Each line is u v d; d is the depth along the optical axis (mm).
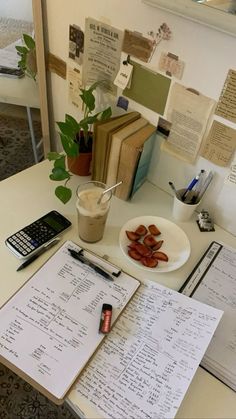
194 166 919
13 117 1735
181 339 673
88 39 939
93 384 608
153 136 942
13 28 1132
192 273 813
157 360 643
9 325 667
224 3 654
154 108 909
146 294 749
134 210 966
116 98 987
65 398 590
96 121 929
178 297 740
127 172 911
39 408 1226
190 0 684
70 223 886
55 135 1360
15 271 772
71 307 706
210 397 629
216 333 711
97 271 772
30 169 1043
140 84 898
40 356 629
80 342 653
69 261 791
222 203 912
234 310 751
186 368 634
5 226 866
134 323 695
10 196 948
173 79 823
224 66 721
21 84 1281
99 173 975
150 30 793
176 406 588
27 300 709
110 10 840
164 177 1017
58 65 1100
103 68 961
